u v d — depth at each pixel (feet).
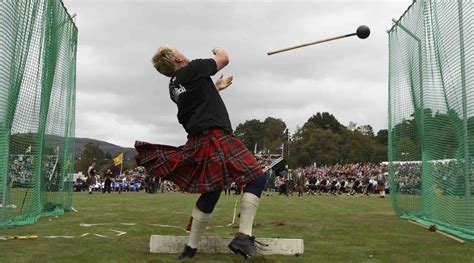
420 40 20.13
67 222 18.72
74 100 26.21
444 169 18.03
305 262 9.52
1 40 14.92
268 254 10.61
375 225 18.30
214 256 10.27
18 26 16.20
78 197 51.55
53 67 21.44
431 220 19.40
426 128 19.99
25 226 17.02
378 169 90.12
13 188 19.60
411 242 13.10
